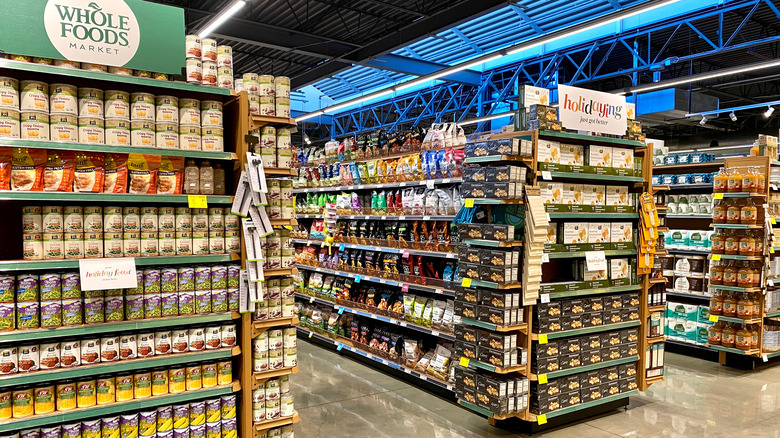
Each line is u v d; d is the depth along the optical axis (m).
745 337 5.51
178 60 2.77
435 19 8.52
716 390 5.00
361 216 6.02
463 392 4.02
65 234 2.58
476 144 3.94
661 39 11.38
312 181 7.00
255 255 2.93
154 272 2.78
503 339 3.69
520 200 3.69
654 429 4.05
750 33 10.87
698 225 6.82
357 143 6.34
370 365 5.90
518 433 3.97
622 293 4.41
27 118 2.42
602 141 4.11
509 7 8.45
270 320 3.10
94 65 2.58
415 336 5.43
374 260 5.88
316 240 6.92
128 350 2.71
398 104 17.17
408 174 5.31
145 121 2.68
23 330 2.47
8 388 2.49
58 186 2.54
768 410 4.46
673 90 12.09
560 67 11.70
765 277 5.48
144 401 2.73
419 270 5.25
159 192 2.78
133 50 2.64
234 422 3.00
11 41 2.37
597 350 4.15
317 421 4.23
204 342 2.91
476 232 3.89
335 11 9.27
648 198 4.38
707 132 15.83
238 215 3.02
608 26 10.17
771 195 5.71
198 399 2.94
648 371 4.53
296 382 5.26
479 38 9.97
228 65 2.98
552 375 3.86
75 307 2.58
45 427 2.55
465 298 3.99
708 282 6.12
